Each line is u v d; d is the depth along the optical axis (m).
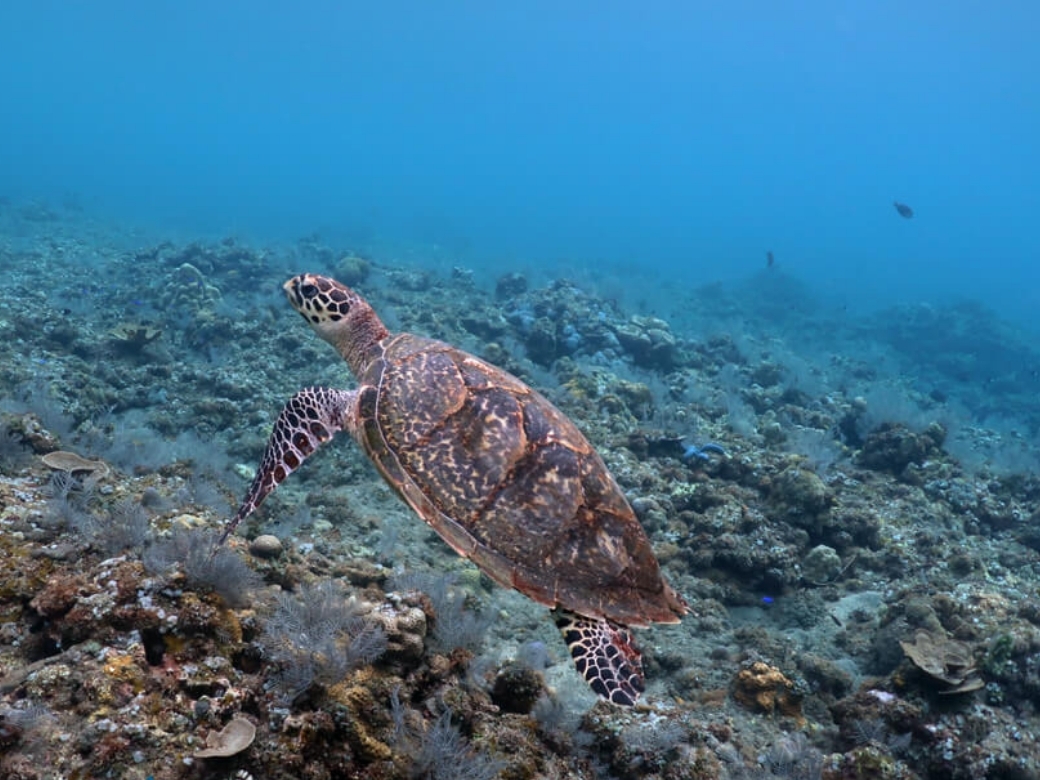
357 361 1.61
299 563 1.70
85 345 3.34
